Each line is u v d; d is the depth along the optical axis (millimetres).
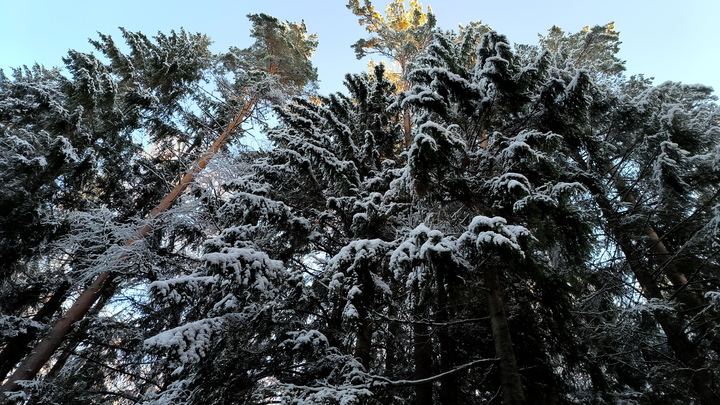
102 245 8594
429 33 15922
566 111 6410
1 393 7012
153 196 13383
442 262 4141
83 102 11250
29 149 9969
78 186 11078
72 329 8984
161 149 14461
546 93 6309
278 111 8609
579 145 7164
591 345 7398
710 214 8141
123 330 9258
